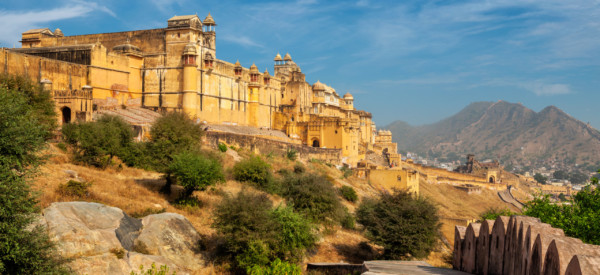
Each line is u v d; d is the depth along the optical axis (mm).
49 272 19203
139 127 60375
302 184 47938
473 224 19203
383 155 126375
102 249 25688
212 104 86938
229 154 68125
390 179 86062
